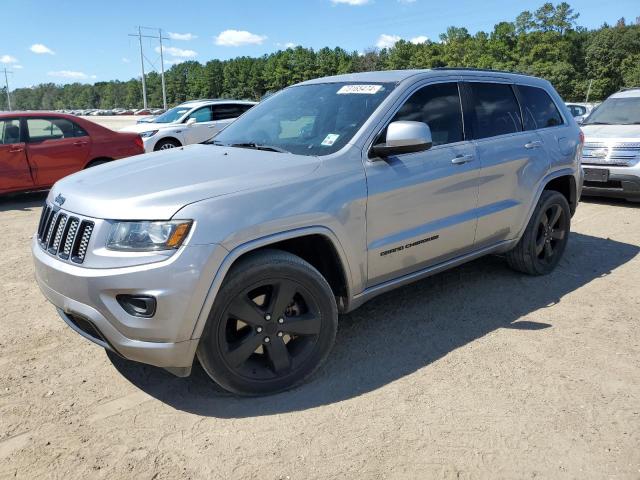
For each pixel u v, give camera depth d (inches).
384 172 137.4
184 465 101.1
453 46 3221.0
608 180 314.3
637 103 350.9
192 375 133.0
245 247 112.0
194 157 139.3
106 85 7140.8
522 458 102.5
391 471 99.2
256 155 136.9
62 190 127.1
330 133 143.3
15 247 248.5
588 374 131.6
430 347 146.1
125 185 118.7
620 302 175.9
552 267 202.5
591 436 108.6
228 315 113.4
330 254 131.0
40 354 143.6
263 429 111.3
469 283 191.9
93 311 109.1
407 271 149.9
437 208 151.8
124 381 130.4
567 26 2994.6
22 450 105.0
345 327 158.7
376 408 118.2
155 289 104.4
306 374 126.6
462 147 160.4
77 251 112.8
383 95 148.6
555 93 208.1
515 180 176.6
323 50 4062.5
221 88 4990.2
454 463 101.2
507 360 138.6
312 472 99.0
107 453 104.5
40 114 357.4
